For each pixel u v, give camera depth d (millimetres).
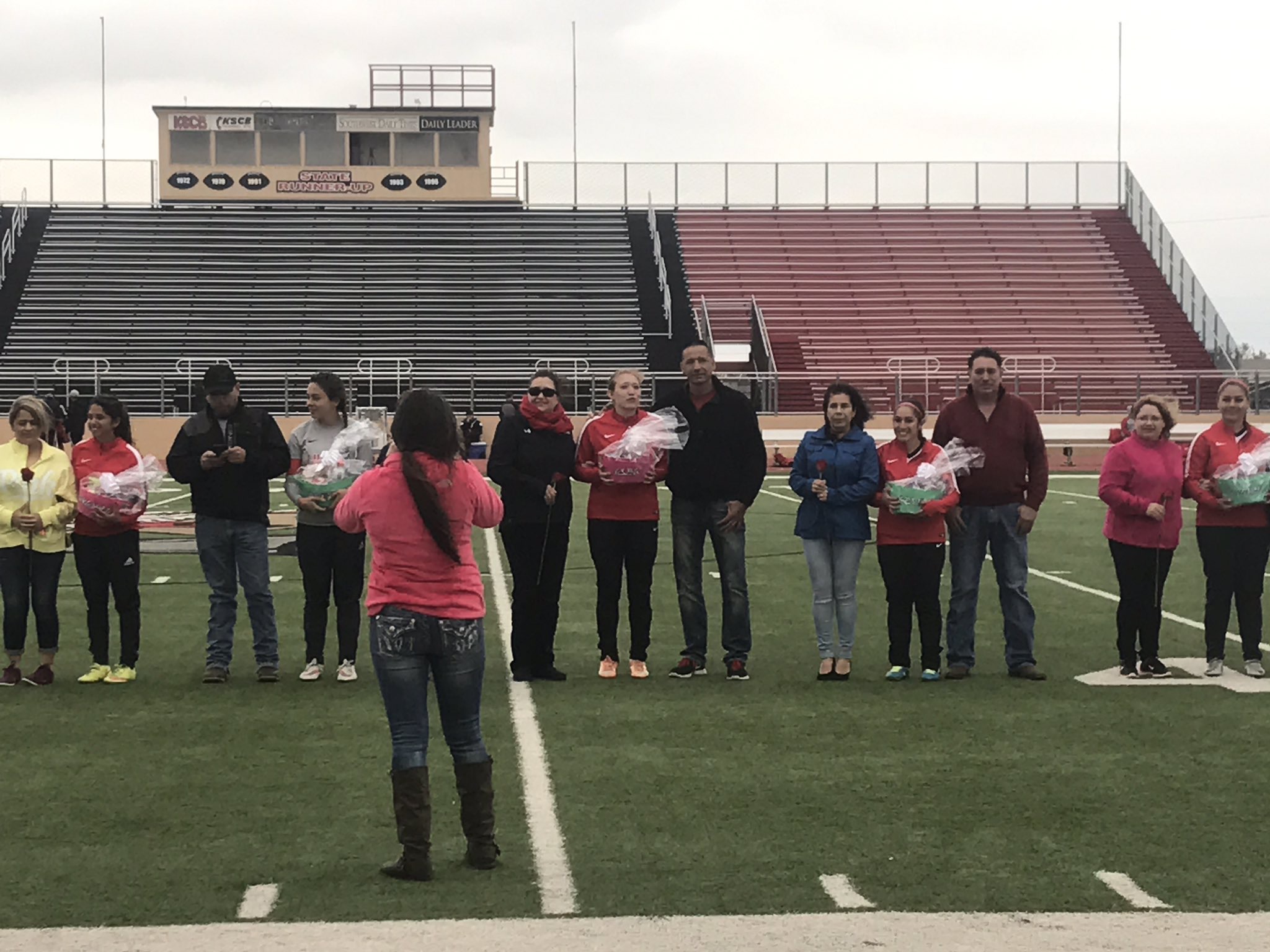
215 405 8500
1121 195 46500
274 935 4359
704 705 7891
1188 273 41875
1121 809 5793
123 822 5641
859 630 10711
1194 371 38719
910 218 45844
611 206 46125
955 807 5824
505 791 6098
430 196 45656
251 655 9594
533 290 41875
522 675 8656
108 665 8758
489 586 13195
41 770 6484
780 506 22719
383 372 35969
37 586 8500
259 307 40375
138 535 8734
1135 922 4473
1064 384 36625
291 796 6047
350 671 8625
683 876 4953
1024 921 4480
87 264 41844
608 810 5801
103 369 36938
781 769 6461
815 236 44969
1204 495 8664
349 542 8625
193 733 7234
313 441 8789
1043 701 8000
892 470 8633
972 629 8836
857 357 39375
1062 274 43469
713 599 12359
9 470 8391
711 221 45562
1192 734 7137
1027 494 8695
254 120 45094
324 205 45250
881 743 6969
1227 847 5277
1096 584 13258
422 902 4676
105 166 44719
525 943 4289
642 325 40625
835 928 4418
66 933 4379
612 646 8805
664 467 8672
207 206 44875
